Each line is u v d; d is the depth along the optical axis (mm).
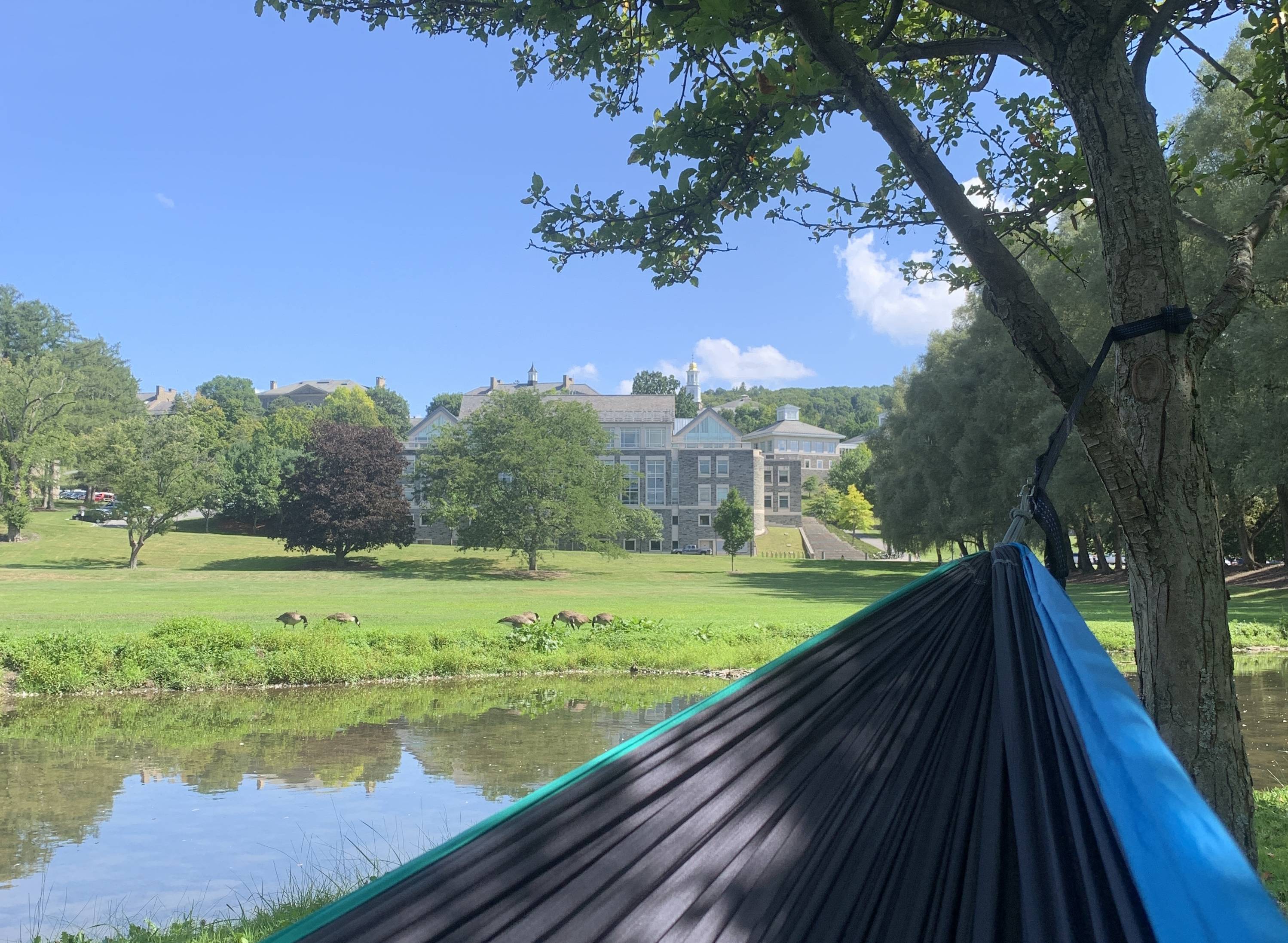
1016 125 5598
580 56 4691
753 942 1263
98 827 8867
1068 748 1395
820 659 1716
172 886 7230
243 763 11719
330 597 35688
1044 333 3273
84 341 97688
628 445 79562
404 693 17672
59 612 26094
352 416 124375
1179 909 1075
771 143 4816
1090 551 59719
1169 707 3537
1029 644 1665
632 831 1376
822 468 123312
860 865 1400
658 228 5031
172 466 55500
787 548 82938
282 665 18734
